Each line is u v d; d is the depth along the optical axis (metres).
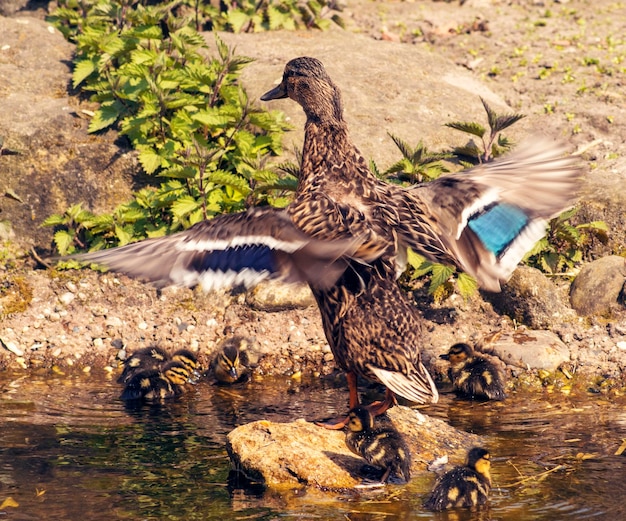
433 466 9.33
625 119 16.34
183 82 14.82
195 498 8.47
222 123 14.18
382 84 16.58
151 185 14.64
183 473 9.05
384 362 7.93
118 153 14.59
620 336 12.63
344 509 8.30
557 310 13.07
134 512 8.13
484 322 13.17
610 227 13.86
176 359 12.08
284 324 13.07
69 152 14.66
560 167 6.78
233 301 13.33
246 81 15.98
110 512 8.12
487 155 14.21
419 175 14.02
